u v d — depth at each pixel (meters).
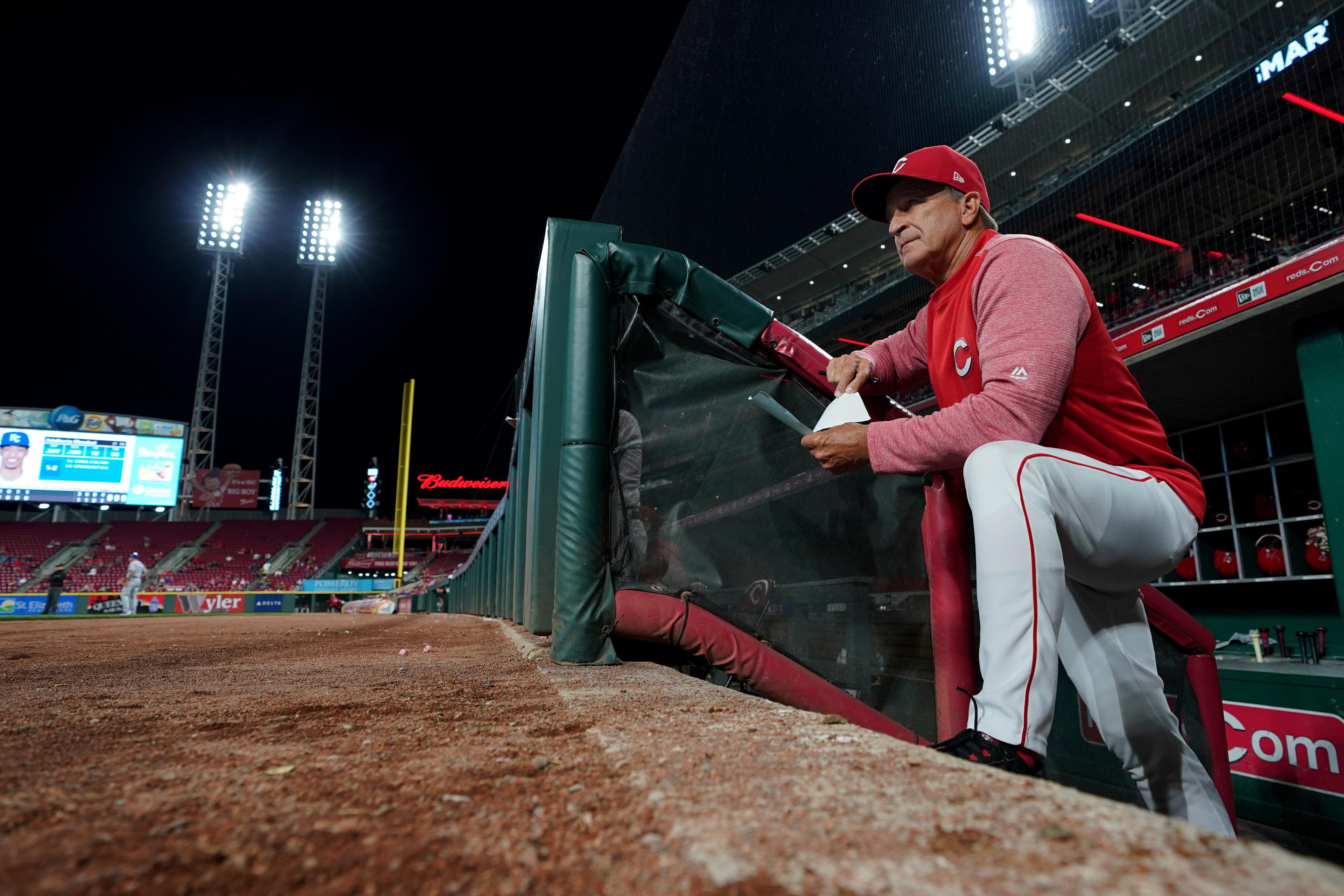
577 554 2.04
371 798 0.65
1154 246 8.52
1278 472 3.99
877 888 0.41
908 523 2.22
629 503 2.18
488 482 46.91
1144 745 1.45
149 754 0.86
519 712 1.15
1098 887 0.40
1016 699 1.02
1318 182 7.11
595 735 0.91
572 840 0.53
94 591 29.45
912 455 1.28
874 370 1.91
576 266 2.33
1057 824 0.52
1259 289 3.15
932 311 1.64
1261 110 7.60
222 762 0.81
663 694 1.33
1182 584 4.45
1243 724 3.07
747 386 2.37
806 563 2.25
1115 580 1.31
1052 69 10.10
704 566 2.20
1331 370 3.04
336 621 12.09
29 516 37.12
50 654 3.05
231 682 1.77
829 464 1.45
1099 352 1.32
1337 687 2.71
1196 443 4.48
